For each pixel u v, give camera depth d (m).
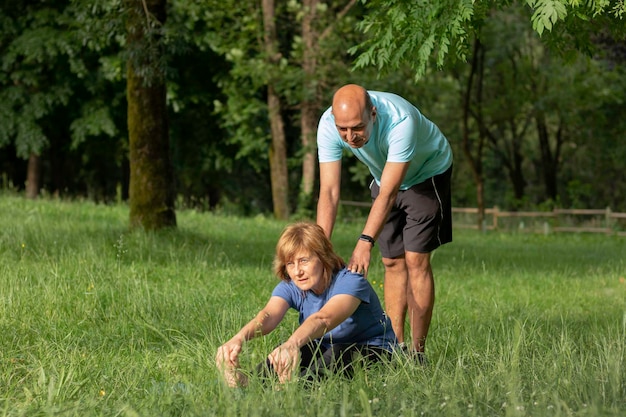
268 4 28.16
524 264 17.14
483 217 34.41
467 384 4.52
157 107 15.02
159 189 15.02
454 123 39.53
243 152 29.28
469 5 6.97
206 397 4.49
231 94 28.69
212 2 26.98
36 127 28.53
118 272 10.30
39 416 4.27
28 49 27.02
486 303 10.45
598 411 3.73
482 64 36.22
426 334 6.41
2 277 9.26
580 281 13.95
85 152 32.59
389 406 4.09
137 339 6.80
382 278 12.45
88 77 28.64
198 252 12.86
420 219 6.30
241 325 6.99
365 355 5.16
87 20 14.83
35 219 17.03
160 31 14.12
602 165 45.28
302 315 5.22
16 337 6.57
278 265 5.16
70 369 5.08
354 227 27.33
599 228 34.38
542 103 38.53
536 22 6.57
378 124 5.73
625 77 37.97
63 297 8.29
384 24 7.91
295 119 32.34
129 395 4.73
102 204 24.47
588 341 6.73
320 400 4.11
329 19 27.73
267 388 4.45
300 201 28.56
